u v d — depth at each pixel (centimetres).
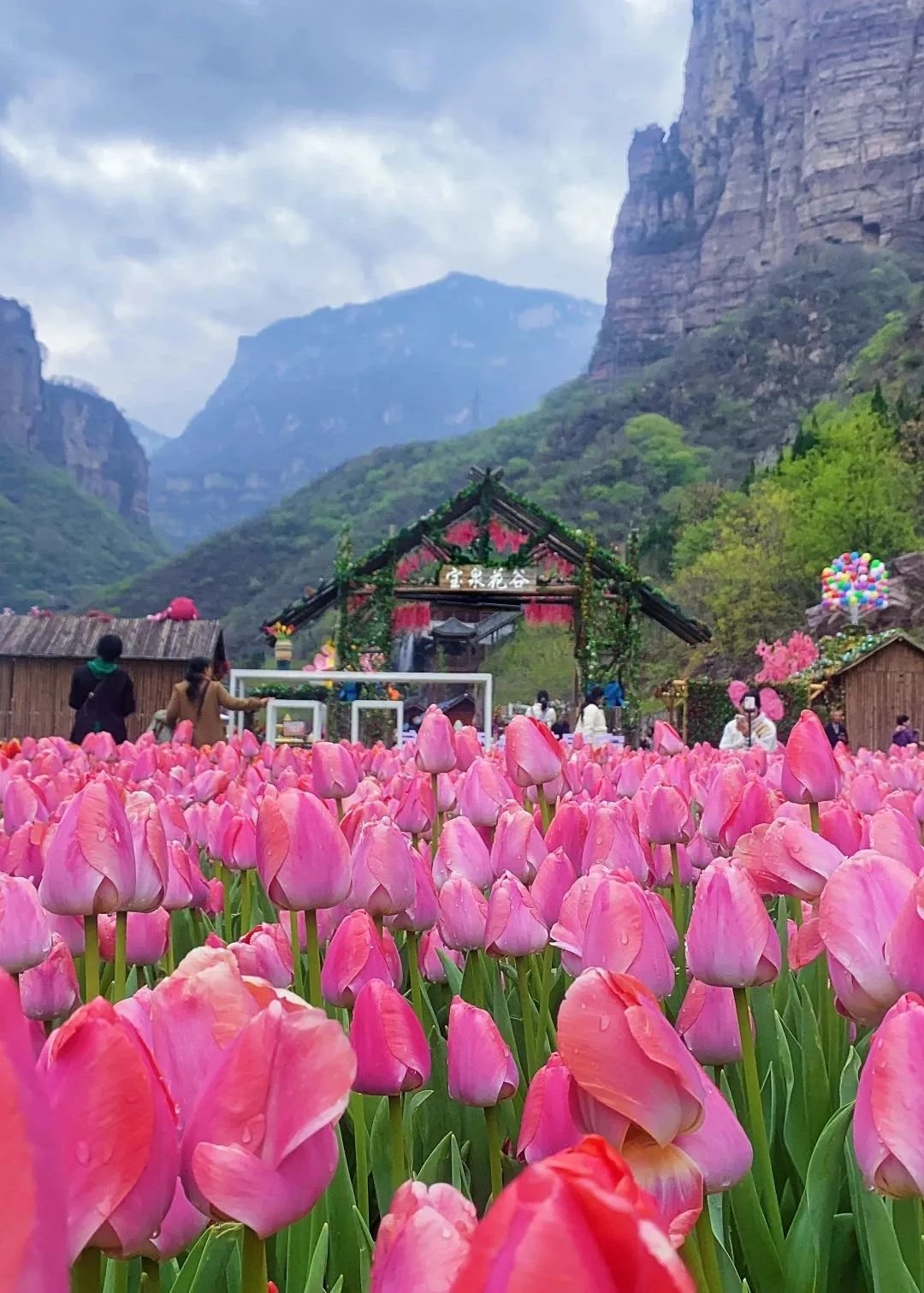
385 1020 157
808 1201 164
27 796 339
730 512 8300
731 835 283
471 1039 169
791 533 7338
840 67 16662
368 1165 198
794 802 286
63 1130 83
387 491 15650
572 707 2727
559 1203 54
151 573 15550
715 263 19162
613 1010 105
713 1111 127
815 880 208
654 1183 106
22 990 196
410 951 243
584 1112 110
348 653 2461
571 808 279
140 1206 86
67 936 233
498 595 2567
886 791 399
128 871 196
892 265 15000
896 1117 111
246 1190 89
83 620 2406
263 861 192
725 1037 172
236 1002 103
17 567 18588
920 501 7694
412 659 2650
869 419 8594
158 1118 88
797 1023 258
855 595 3544
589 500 12731
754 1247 162
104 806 194
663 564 9562
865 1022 156
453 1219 79
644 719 3647
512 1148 188
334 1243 172
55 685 2333
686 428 13950
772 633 7119
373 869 220
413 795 324
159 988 103
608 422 14725
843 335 14000
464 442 16875
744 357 14538
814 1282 159
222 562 15525
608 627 2578
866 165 16275
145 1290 118
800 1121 206
